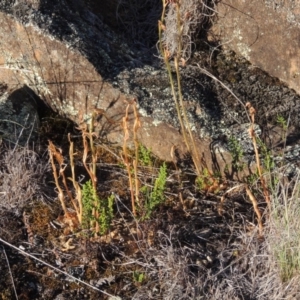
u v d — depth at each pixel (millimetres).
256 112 900
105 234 774
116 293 733
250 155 837
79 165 877
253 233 755
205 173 841
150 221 778
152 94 898
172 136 866
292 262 707
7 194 813
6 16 912
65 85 916
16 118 910
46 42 905
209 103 908
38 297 732
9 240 780
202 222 799
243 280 726
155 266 749
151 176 856
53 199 828
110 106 896
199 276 733
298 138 870
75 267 754
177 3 819
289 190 801
